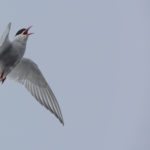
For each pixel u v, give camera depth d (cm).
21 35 1773
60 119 1778
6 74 1744
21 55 1748
